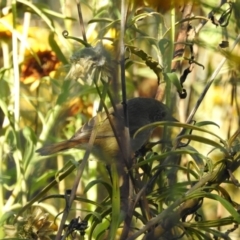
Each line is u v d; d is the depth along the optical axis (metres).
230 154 4.57
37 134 8.09
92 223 5.09
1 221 5.42
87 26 7.52
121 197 4.90
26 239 4.56
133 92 7.62
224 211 7.56
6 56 7.25
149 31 6.82
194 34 5.66
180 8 5.76
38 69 7.11
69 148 6.48
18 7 6.91
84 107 7.59
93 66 4.13
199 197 4.47
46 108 8.23
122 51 4.44
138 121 6.29
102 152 6.20
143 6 5.38
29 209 5.60
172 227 4.78
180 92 5.13
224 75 7.05
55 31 6.58
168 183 5.35
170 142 5.40
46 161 7.49
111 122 4.54
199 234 4.81
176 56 5.68
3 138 6.95
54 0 8.48
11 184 7.82
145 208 4.80
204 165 5.21
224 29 5.49
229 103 7.32
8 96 7.70
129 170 4.63
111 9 5.59
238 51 5.46
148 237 4.70
